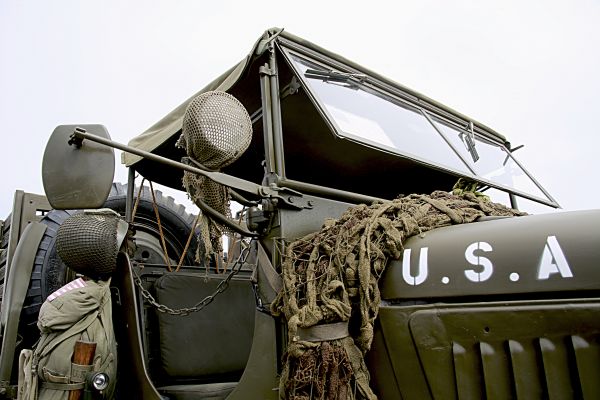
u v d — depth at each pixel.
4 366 2.67
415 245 1.38
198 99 1.58
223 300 2.67
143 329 2.39
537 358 1.09
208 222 1.66
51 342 2.04
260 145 2.81
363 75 2.29
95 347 2.05
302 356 1.35
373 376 1.37
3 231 3.82
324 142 2.59
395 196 3.18
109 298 2.21
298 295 1.47
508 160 3.07
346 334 1.35
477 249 1.25
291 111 2.40
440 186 3.03
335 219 1.70
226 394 2.05
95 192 1.66
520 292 1.14
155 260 3.18
